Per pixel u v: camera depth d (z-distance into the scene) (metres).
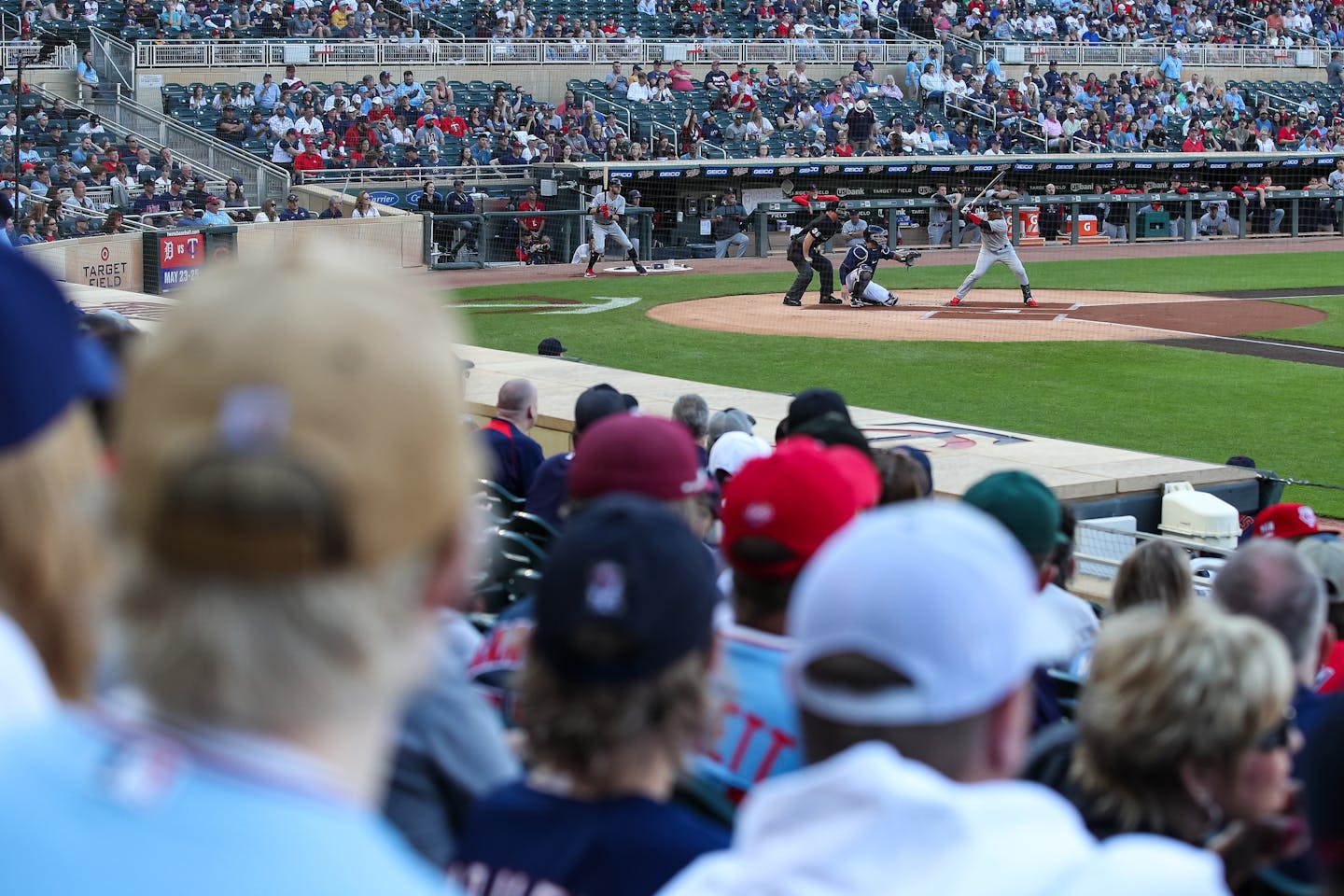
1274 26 50.78
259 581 1.00
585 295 26.36
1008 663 1.66
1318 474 12.12
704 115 38.69
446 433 1.09
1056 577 4.65
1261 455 12.84
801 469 2.93
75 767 1.04
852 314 23.59
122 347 4.04
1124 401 15.49
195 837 1.00
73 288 20.92
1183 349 19.27
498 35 39.56
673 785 2.67
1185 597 4.37
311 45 36.22
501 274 30.19
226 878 0.99
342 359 1.02
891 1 45.78
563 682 2.03
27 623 1.47
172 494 0.98
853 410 11.67
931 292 26.97
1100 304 24.77
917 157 38.22
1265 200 38.50
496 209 34.03
